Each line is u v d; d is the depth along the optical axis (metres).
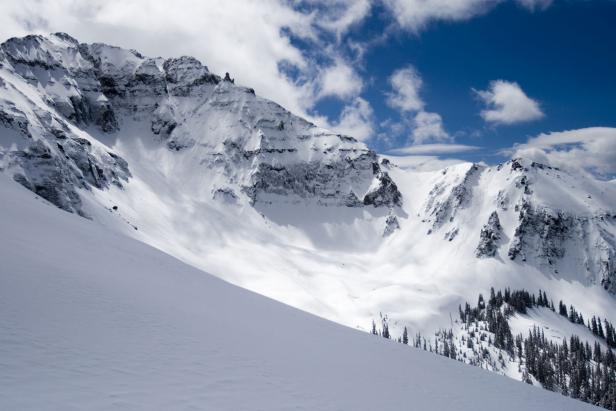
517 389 38.12
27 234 37.75
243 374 20.61
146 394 15.54
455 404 27.14
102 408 13.65
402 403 23.94
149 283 37.09
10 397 12.92
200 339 24.20
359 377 27.16
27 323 19.00
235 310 38.78
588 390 186.38
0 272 24.45
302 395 20.09
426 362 40.16
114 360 17.88
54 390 14.05
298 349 29.98
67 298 23.92
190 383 17.69
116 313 24.09
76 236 47.75
